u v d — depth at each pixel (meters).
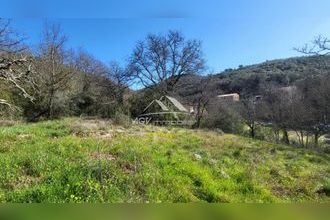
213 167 13.96
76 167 10.62
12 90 39.22
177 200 9.73
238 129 50.38
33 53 43.19
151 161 13.01
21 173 10.36
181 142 20.23
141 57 54.44
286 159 18.88
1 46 28.55
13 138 16.39
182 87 55.19
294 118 43.69
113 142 16.20
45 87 43.88
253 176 13.34
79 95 49.53
